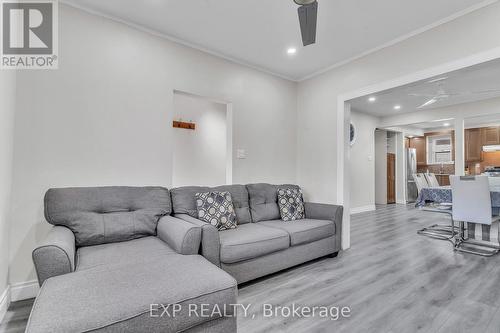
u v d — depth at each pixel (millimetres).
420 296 2039
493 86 4215
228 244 2033
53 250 1356
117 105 2465
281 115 3838
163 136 2736
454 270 2570
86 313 988
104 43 2406
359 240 3707
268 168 3678
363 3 2193
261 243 2227
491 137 6691
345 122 3416
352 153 6074
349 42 2863
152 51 2678
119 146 2473
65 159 2207
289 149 3936
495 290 2141
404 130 7906
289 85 3947
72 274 1340
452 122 6633
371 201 6598
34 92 2090
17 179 2006
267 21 2504
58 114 2182
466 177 3170
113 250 1798
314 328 1625
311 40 1854
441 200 3748
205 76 3061
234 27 2611
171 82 2799
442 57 2432
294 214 3102
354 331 1594
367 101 5125
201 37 2805
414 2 2188
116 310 1022
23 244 2018
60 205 1888
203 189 2699
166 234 2002
